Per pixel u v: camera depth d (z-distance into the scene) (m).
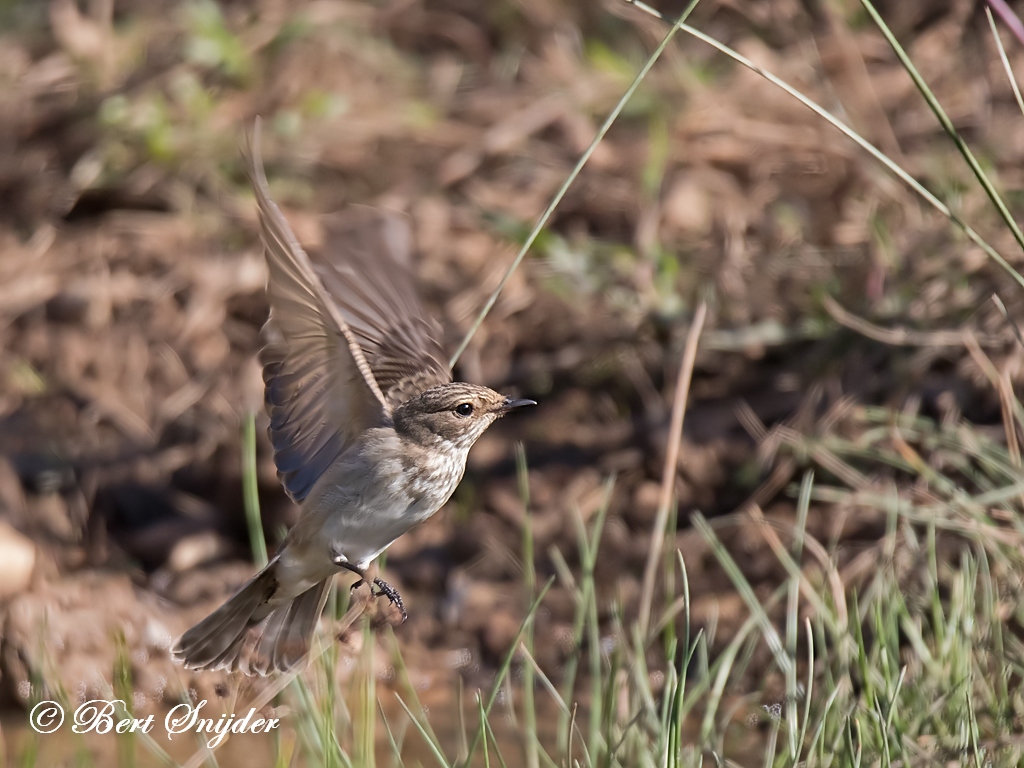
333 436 7.82
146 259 14.23
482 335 13.23
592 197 14.34
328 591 8.46
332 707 8.65
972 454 11.20
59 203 14.77
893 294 12.45
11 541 11.27
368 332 8.05
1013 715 8.84
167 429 12.90
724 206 14.01
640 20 15.93
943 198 13.23
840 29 14.64
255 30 16.20
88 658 10.98
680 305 13.08
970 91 14.47
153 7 16.56
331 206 14.64
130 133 15.14
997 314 12.00
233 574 12.02
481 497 12.30
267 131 15.26
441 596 11.76
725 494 11.91
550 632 11.34
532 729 8.92
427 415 7.77
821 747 8.35
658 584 11.42
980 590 10.14
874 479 11.49
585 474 12.25
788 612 9.69
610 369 12.87
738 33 15.73
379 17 16.52
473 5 16.59
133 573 11.88
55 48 16.14
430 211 14.34
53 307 13.78
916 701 9.05
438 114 15.51
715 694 9.16
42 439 12.83
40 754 9.89
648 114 15.05
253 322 13.84
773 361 12.69
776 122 14.50
